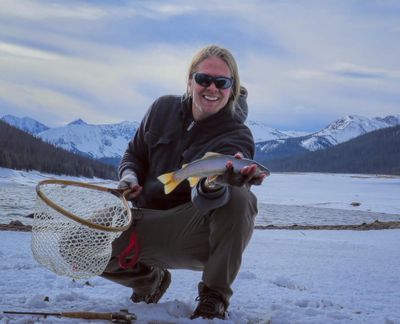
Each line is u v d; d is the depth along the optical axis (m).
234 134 1.97
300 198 34.28
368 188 54.41
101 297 2.44
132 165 2.16
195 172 1.67
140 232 1.99
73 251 1.73
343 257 4.57
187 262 2.01
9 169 55.31
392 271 3.79
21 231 5.66
